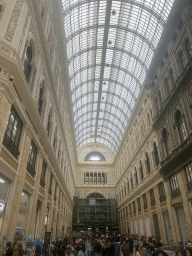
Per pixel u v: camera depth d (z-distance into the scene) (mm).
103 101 46344
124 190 42094
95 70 36969
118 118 48312
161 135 22453
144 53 29562
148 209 25984
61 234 28547
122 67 35250
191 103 16375
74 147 48094
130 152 37656
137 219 31609
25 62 13094
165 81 22297
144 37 27047
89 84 40438
